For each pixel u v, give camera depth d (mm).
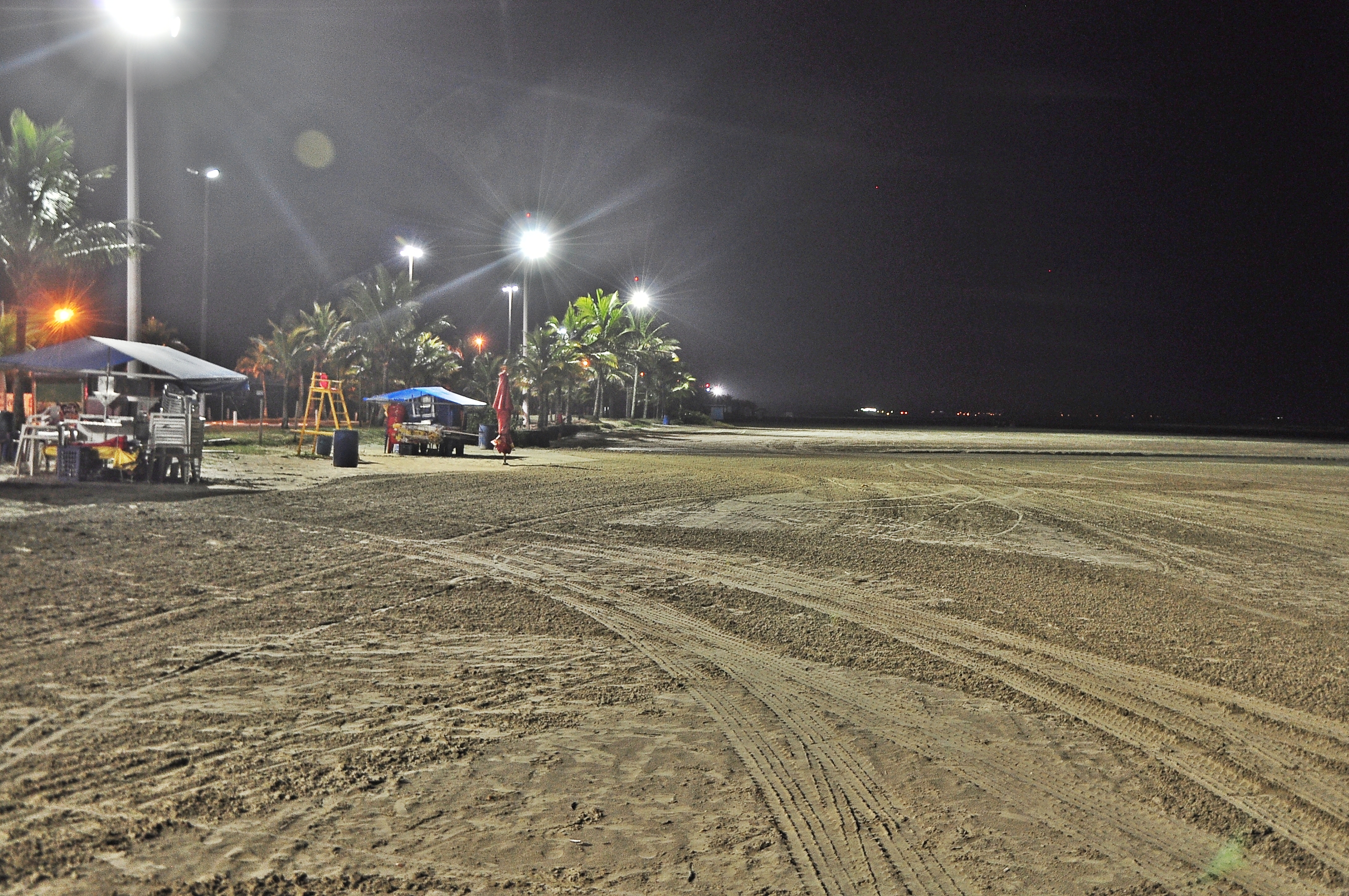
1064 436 73250
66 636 5891
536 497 16094
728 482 21453
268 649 5926
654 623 7262
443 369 47094
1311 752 4855
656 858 3430
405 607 7309
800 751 4629
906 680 5980
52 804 3590
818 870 3385
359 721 4715
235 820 3551
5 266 22547
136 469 15195
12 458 16891
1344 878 3492
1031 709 5465
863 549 11664
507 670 5789
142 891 3000
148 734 4367
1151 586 9688
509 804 3842
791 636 7051
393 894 3074
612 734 4750
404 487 16891
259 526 10891
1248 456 43469
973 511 16656
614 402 86875
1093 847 3668
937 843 3660
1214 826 3916
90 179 23375
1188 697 5777
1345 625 8055
